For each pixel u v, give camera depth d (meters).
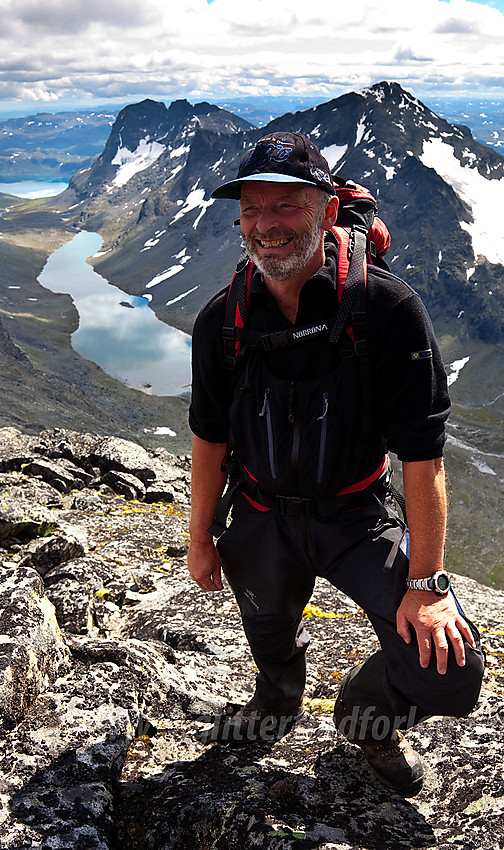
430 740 2.09
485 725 2.12
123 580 3.88
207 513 1.96
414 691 1.68
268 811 1.78
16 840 1.67
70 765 1.90
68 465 6.62
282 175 1.53
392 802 1.86
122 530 5.07
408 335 1.59
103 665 2.32
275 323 1.66
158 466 7.19
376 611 1.70
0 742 1.95
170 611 3.49
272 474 1.73
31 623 2.24
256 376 1.68
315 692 2.54
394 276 1.63
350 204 1.77
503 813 1.75
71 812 1.76
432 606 1.63
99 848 1.68
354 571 1.74
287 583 1.86
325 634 3.11
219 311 1.73
